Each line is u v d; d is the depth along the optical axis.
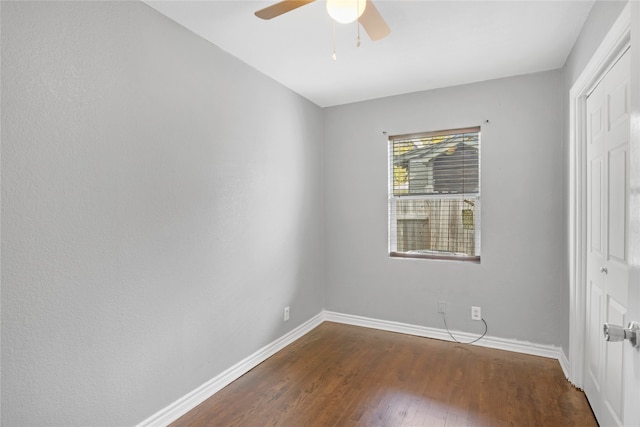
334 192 3.72
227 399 2.27
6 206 1.38
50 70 1.51
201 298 2.27
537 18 2.06
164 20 2.03
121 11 1.79
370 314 3.57
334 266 3.74
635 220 0.87
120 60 1.79
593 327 2.08
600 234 1.95
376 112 3.50
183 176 2.15
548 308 2.83
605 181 1.86
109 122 1.74
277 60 2.63
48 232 1.51
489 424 1.97
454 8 1.97
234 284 2.55
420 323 3.33
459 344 3.11
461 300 3.15
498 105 2.98
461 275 3.14
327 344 3.15
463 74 2.90
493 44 2.38
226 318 2.47
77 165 1.61
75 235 1.60
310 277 3.56
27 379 1.45
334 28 2.15
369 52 2.50
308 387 2.40
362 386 2.41
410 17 2.05
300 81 3.04
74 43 1.60
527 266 2.90
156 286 1.98
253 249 2.74
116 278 1.78
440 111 3.21
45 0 1.49
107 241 1.73
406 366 2.69
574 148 2.33
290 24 2.13
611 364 1.75
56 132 1.53
